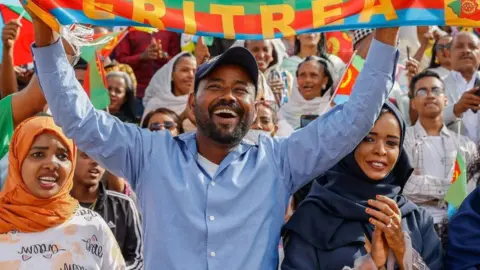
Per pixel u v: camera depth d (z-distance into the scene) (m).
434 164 7.88
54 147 5.21
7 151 5.62
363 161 5.37
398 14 4.68
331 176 5.47
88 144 4.68
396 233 4.94
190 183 4.72
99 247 5.25
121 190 7.27
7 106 5.57
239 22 4.79
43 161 5.18
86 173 6.41
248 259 4.62
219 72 4.81
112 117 4.80
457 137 8.06
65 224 5.20
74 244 5.17
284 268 5.11
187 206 4.65
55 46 4.58
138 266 6.40
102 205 6.46
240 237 4.64
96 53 7.62
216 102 4.77
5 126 5.58
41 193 5.14
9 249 5.08
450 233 5.56
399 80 9.89
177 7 4.77
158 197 4.69
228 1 4.79
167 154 4.80
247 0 4.79
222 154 4.86
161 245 4.61
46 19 4.48
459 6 4.65
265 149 4.89
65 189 5.26
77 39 4.62
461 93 9.45
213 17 4.79
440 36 10.94
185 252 4.59
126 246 6.45
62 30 4.51
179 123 7.98
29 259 5.07
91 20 4.64
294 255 5.12
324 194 5.31
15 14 7.54
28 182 5.15
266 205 4.73
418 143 7.96
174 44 10.60
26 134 5.19
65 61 4.62
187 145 4.88
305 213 5.25
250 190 4.75
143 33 10.45
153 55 10.15
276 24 4.79
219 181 4.74
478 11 4.64
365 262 4.93
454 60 9.58
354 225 5.23
